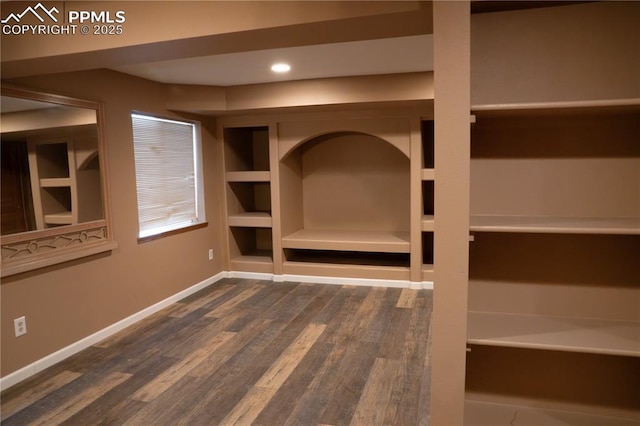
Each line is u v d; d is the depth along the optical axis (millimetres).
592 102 1375
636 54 1603
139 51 2139
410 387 2656
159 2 1972
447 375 1558
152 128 4160
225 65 3459
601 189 1704
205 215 4926
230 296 4555
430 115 4402
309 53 3133
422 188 4582
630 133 1659
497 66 1700
